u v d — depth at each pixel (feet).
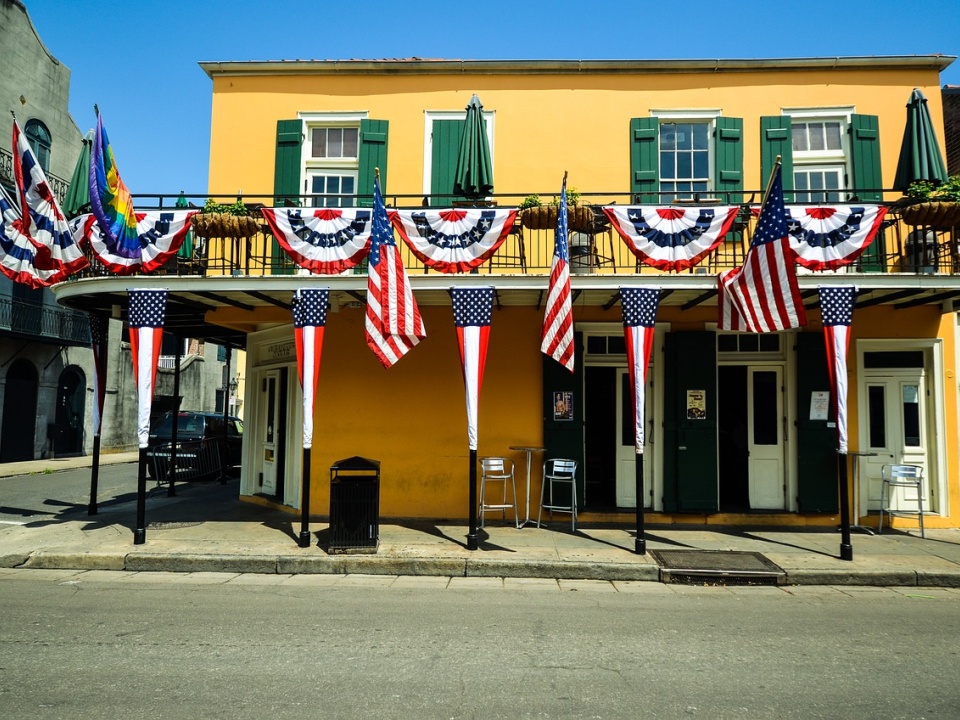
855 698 13.28
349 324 33.73
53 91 67.10
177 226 28.53
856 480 31.91
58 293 30.60
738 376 34.09
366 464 25.62
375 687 13.55
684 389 32.53
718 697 13.26
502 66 34.65
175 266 31.45
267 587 22.34
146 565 24.72
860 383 32.55
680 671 14.66
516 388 33.12
